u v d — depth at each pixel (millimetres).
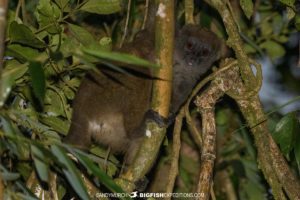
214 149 10633
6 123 8195
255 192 13945
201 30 12695
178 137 11312
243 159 14117
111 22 13672
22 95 10531
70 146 8305
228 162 14188
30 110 10414
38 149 7910
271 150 10914
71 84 10969
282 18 14781
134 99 11445
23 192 8648
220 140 14375
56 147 8070
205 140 10688
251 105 11062
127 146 11398
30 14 12516
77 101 11141
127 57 7547
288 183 10773
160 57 9297
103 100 11281
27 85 10367
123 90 11406
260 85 11070
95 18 13578
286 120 10602
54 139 9336
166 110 9586
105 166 10172
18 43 10062
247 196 14305
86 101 11172
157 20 9203
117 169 11312
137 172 9648
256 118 11000
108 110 11297
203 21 12914
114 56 7566
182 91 12258
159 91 9492
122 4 12555
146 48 11555
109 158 11484
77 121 11062
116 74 11383
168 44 9234
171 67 9375
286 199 10898
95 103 11234
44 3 10336
